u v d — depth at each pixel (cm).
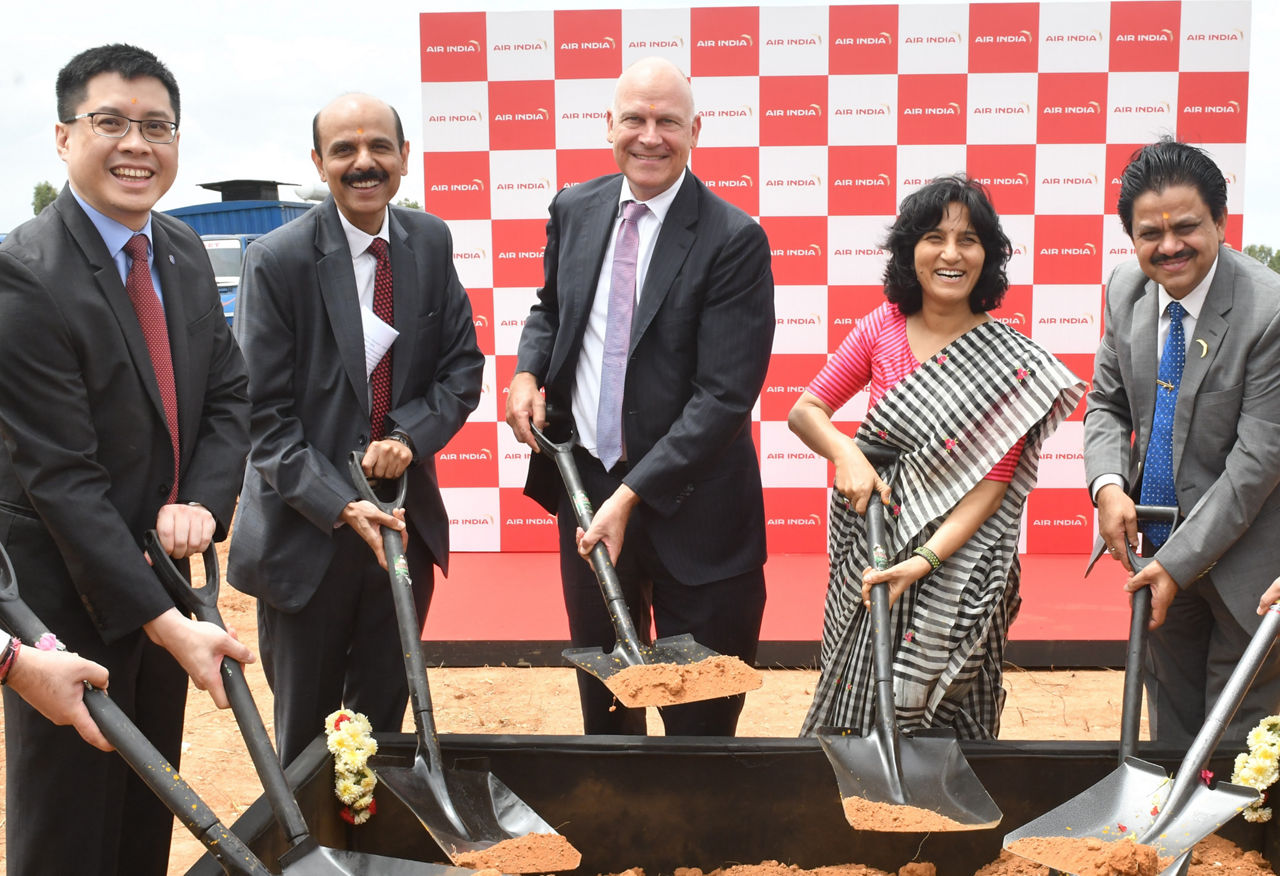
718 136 509
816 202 511
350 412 272
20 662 175
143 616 207
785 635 431
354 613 282
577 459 288
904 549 250
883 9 498
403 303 278
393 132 270
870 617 241
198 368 234
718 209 271
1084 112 498
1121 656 419
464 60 509
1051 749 227
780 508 530
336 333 269
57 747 213
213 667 203
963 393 244
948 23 497
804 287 516
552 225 298
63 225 215
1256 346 240
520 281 521
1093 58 495
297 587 268
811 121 507
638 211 272
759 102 507
